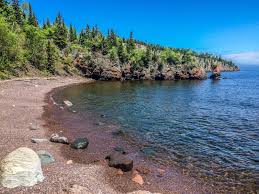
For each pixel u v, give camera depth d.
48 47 120.88
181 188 19.81
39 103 52.34
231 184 20.86
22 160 17.56
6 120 34.88
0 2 128.38
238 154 27.78
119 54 153.00
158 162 24.84
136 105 59.09
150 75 159.00
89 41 174.88
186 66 173.38
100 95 75.25
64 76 125.81
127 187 19.05
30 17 168.12
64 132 33.19
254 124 42.44
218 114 50.81
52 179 18.22
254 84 139.25
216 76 181.12
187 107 58.66
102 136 32.56
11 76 88.31
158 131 36.41
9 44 88.25
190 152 28.03
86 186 17.94
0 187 16.08
